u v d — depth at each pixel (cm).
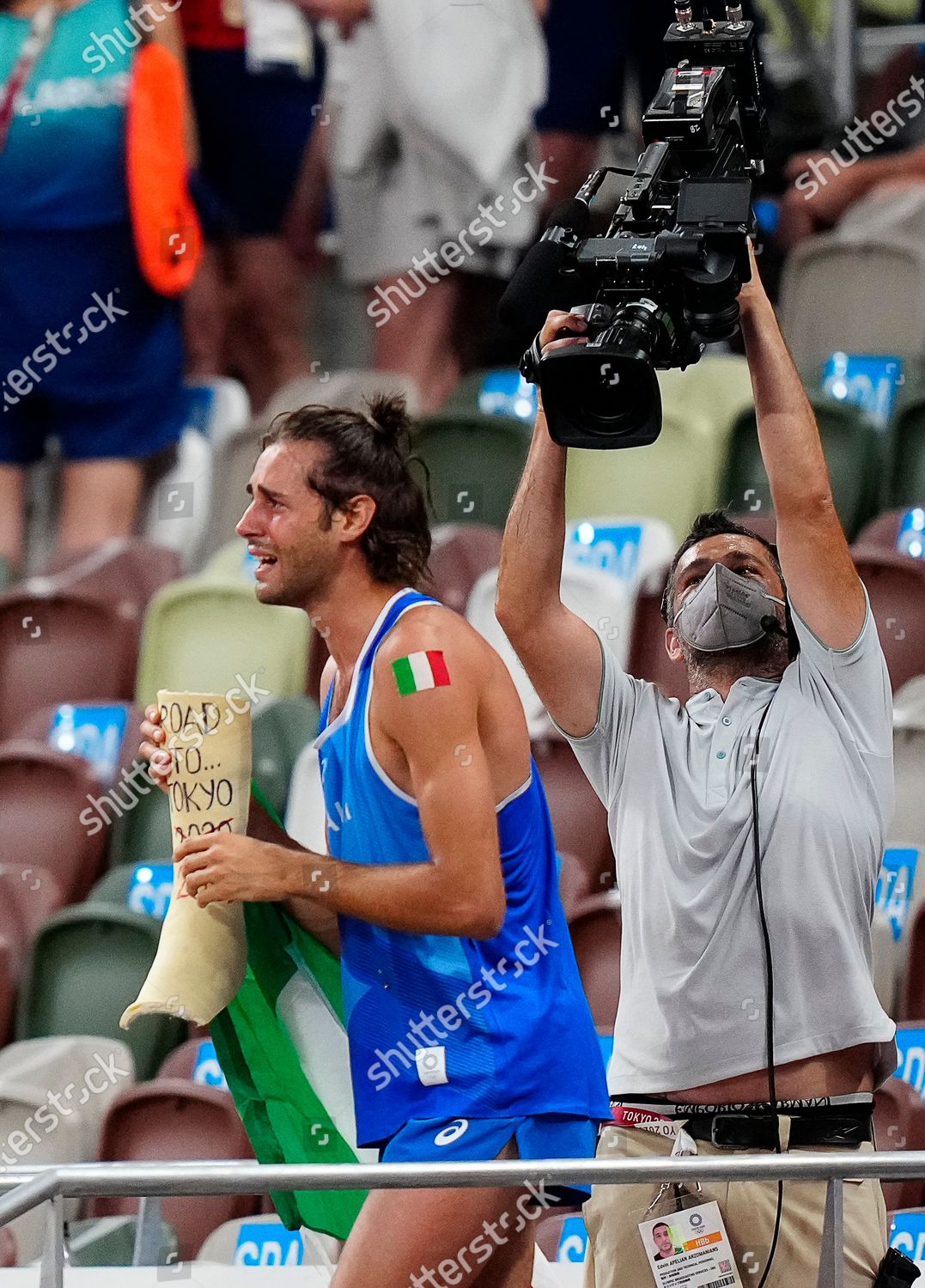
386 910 833
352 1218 945
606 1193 909
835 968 875
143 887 1911
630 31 2083
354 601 894
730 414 2195
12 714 2222
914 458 2142
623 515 2161
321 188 2227
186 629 2166
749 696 929
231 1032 940
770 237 2334
